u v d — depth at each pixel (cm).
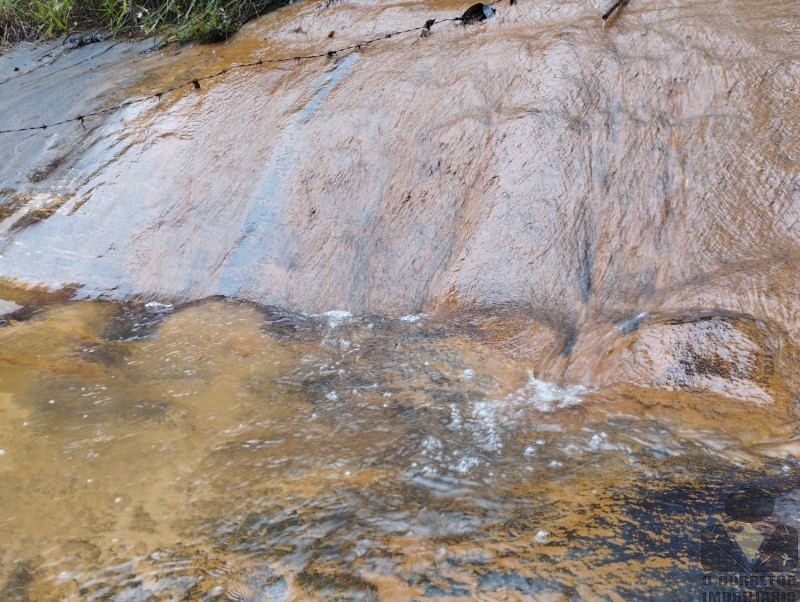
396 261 427
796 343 300
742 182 378
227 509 255
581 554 208
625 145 415
